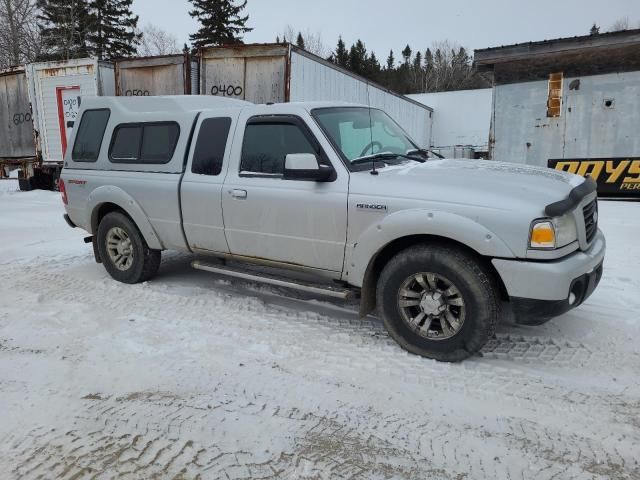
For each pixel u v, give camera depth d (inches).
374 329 164.6
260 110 172.9
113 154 214.5
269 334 160.1
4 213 417.4
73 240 314.0
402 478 94.0
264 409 116.8
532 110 486.0
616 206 407.5
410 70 2481.5
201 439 105.5
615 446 103.3
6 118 620.1
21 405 119.0
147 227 203.3
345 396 122.5
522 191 131.4
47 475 95.2
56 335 159.5
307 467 96.9
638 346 149.3
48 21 1174.3
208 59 435.2
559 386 127.3
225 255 185.9
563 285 124.3
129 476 94.6
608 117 455.2
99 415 114.6
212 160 182.7
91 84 531.8
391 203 140.5
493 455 100.5
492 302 132.1
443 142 960.9
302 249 161.8
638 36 426.3
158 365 138.6
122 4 1593.3
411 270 140.5
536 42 466.0
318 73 457.1
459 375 132.9
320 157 156.5
